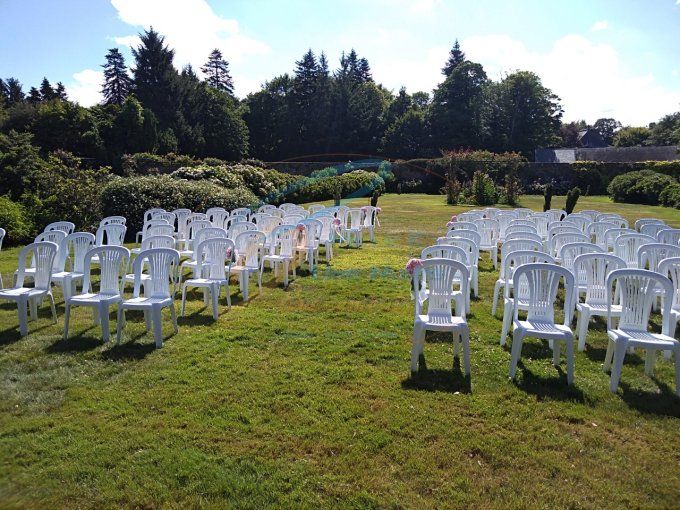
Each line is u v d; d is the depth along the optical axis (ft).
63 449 9.68
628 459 9.62
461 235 24.13
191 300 20.76
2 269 26.66
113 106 109.29
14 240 36.01
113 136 104.53
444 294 14.26
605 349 15.42
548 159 146.20
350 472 9.13
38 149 52.54
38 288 17.37
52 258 17.29
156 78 132.16
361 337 16.17
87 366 13.65
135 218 39.50
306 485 8.77
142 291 22.15
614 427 10.75
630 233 23.35
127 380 12.77
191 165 82.74
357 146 148.46
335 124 147.02
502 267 19.10
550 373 13.44
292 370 13.47
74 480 8.82
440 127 145.59
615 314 14.49
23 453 9.54
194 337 16.02
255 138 152.15
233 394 12.03
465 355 13.14
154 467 9.18
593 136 211.82
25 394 11.96
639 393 12.32
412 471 9.17
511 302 15.46
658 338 12.46
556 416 11.18
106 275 16.31
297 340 15.88
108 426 10.52
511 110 154.10
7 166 46.57
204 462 9.34
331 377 13.03
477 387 12.55
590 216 36.35
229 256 21.21
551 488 8.76
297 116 151.53
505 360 14.33
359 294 21.86
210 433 10.32
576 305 16.83
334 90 149.89
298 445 9.95
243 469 9.18
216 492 8.57
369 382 12.78
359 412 11.21
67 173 42.45
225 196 44.60
